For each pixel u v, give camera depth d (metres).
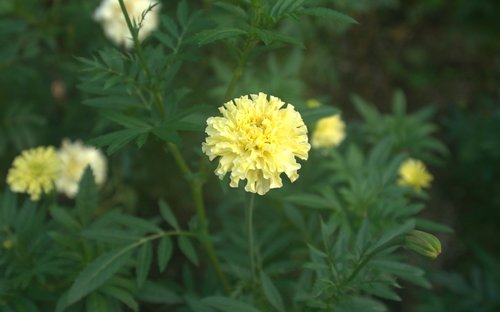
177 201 0.97
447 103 1.31
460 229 1.08
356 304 0.54
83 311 0.59
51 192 0.65
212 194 0.91
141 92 0.58
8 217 0.61
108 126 0.84
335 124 0.78
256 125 0.47
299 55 0.85
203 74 0.98
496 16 1.37
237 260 0.67
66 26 0.92
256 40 0.51
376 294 0.52
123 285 0.56
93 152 0.79
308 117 0.58
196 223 0.59
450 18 1.42
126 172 0.89
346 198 0.64
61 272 0.57
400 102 0.87
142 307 0.87
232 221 0.76
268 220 0.76
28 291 0.57
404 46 1.39
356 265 0.52
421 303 0.90
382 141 0.72
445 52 1.38
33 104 0.91
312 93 1.20
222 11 0.85
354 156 0.72
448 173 1.16
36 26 0.91
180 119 0.51
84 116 0.94
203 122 0.54
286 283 0.65
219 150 0.46
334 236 0.68
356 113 1.27
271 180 0.46
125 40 0.81
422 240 0.46
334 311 0.53
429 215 1.11
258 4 0.49
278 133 0.46
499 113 0.96
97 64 0.53
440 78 1.35
